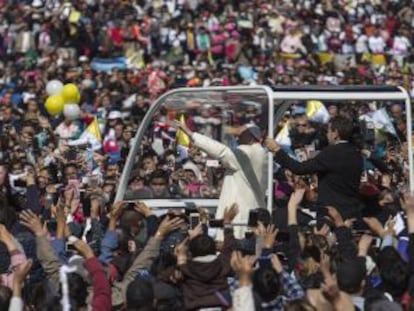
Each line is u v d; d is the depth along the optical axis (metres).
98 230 27.38
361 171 26.52
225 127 36.38
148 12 84.94
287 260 23.77
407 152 29.25
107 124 51.84
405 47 84.00
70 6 80.81
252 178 28.84
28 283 23.67
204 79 67.38
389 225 23.62
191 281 21.53
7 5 82.50
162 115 37.06
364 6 88.56
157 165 33.41
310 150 32.69
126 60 78.25
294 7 87.62
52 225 26.80
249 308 19.45
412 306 19.56
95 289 21.02
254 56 80.56
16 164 37.28
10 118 54.03
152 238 22.67
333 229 25.33
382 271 21.19
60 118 47.91
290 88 28.38
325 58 80.00
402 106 32.94
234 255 19.75
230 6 87.12
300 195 23.78
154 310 20.78
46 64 72.12
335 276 21.02
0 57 78.06
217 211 29.16
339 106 33.78
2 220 26.50
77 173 35.78
